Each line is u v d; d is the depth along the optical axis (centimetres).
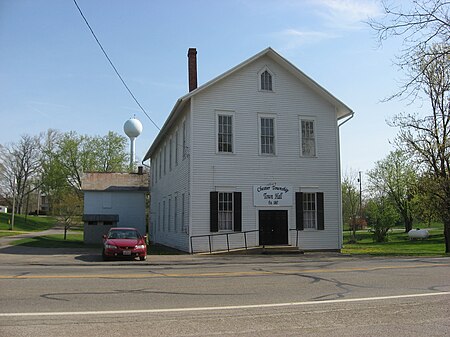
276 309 828
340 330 682
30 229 7162
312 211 2605
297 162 2591
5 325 693
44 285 1086
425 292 1021
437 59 1912
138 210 4378
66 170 7900
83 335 638
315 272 1411
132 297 935
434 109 2945
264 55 2606
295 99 2639
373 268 1545
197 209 2389
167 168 3291
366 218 6788
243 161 2495
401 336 653
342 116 2786
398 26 1728
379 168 6844
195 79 2906
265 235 2484
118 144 8119
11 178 9206
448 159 2939
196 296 955
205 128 2455
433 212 3028
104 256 1973
